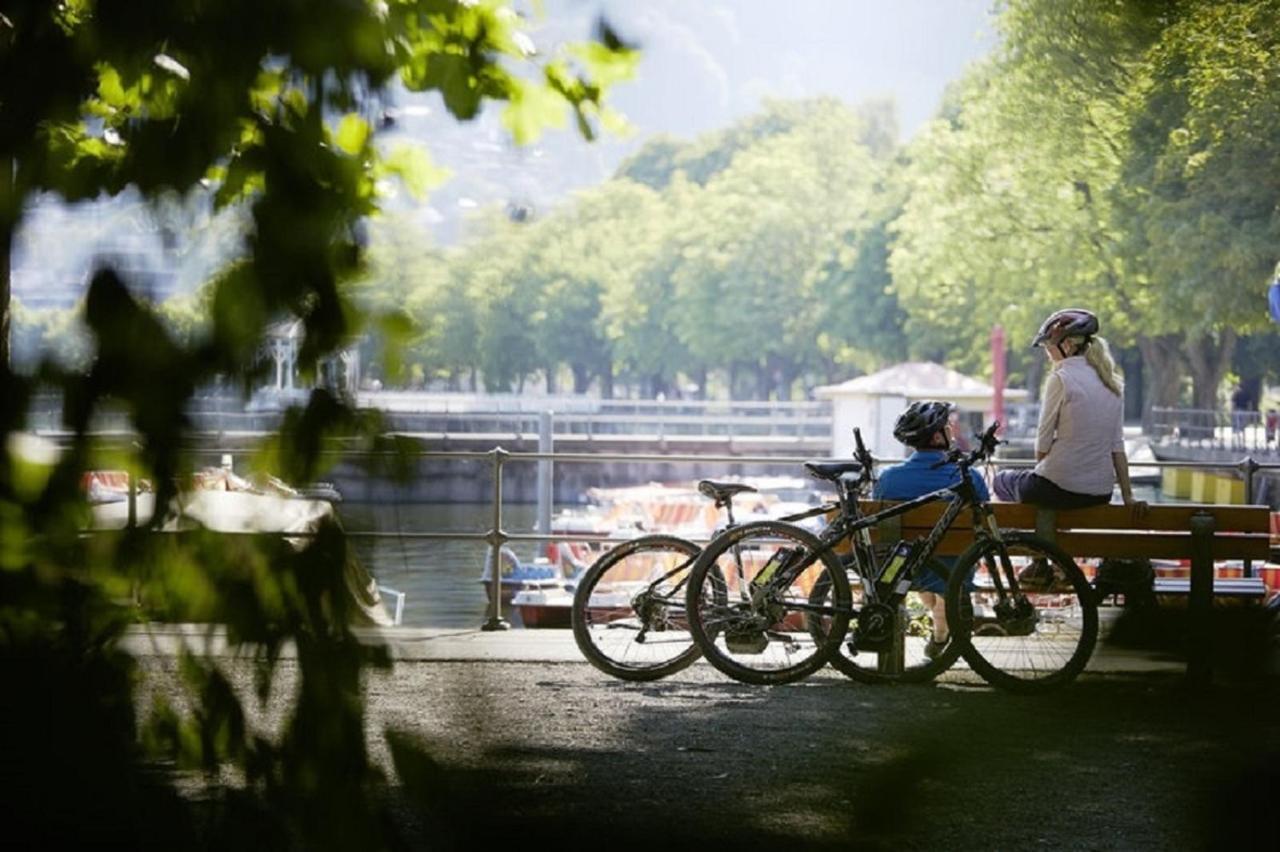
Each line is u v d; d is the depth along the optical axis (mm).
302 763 3080
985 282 76750
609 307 133375
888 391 64000
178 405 2908
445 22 3805
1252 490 14422
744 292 120250
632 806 7707
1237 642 11953
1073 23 60969
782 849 6969
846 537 11523
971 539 11578
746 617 11383
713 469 88062
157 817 2975
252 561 3037
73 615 2980
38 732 2943
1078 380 11891
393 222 3174
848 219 119750
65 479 2904
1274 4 57500
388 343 3068
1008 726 10102
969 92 75562
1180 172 61906
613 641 11680
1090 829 7609
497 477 13836
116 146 3053
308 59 3051
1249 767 8930
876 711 10562
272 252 2984
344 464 3064
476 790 3199
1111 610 12945
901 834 7316
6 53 2965
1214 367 78125
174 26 2992
